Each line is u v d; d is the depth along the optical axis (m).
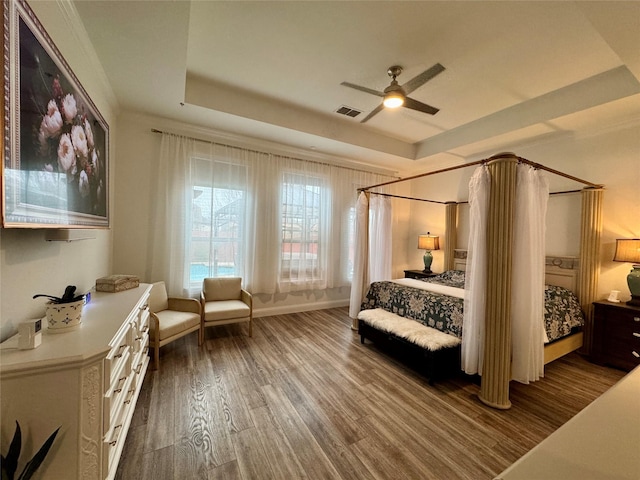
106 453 1.22
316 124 3.93
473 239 2.36
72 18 1.71
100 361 1.19
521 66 2.66
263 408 2.10
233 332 3.68
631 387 0.80
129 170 3.31
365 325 3.30
